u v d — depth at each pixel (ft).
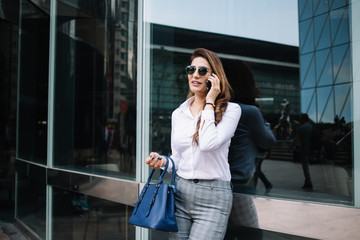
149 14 8.06
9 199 17.60
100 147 8.58
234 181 7.18
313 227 4.68
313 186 6.91
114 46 8.55
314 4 10.13
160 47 8.90
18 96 13.78
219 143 4.51
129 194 7.07
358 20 4.89
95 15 9.17
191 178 4.82
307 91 10.75
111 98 8.45
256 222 5.34
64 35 10.33
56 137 10.21
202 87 5.14
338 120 6.20
